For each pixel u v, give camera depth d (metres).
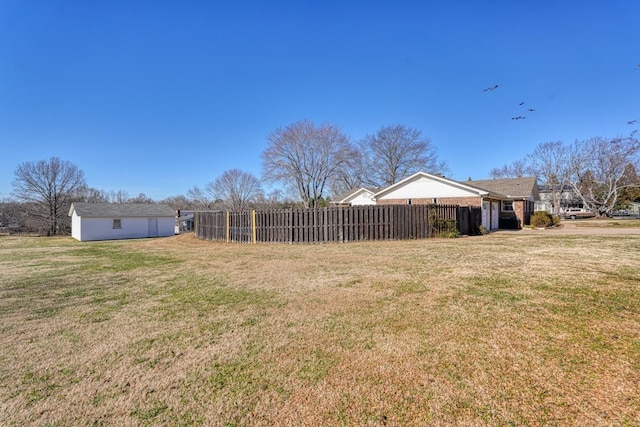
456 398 2.28
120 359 3.05
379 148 38.88
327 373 2.68
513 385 2.42
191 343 3.38
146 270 8.12
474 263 7.32
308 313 4.20
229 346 3.27
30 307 4.88
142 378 2.70
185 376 2.71
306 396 2.37
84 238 26.47
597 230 17.98
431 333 3.41
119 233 28.80
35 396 2.46
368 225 13.45
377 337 3.36
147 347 3.31
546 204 50.84
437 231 13.96
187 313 4.39
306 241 13.88
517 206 22.41
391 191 20.86
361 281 5.90
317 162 35.41
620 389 2.31
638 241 11.05
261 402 2.32
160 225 31.75
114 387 2.57
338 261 8.34
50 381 2.69
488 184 25.75
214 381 2.62
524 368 2.65
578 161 38.69
